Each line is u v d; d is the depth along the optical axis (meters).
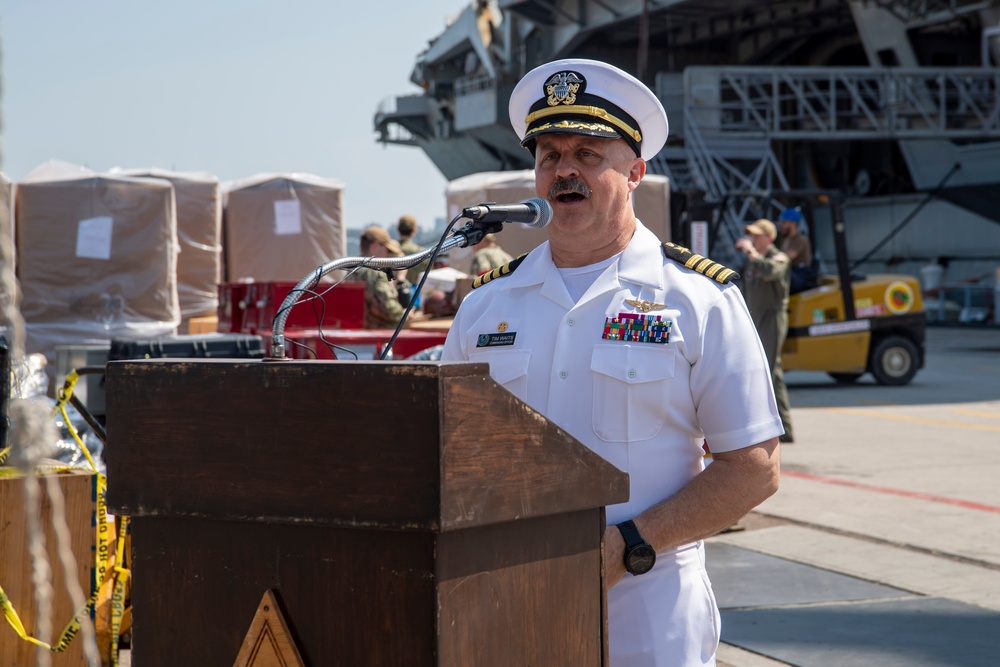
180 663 1.35
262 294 6.70
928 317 29.92
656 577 1.87
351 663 1.24
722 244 23.11
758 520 6.26
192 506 1.31
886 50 31.70
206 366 1.30
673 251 2.03
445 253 2.08
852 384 14.09
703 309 1.93
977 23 29.73
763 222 8.98
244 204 10.73
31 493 1.17
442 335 5.97
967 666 3.85
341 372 1.22
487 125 40.12
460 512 1.19
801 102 26.78
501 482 1.25
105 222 9.34
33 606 3.19
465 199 12.87
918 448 8.80
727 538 5.87
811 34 38.53
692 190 11.30
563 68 1.98
